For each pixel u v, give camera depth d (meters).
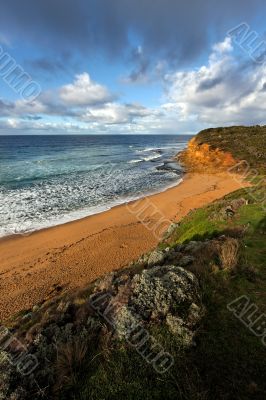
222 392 2.90
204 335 3.68
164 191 28.00
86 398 2.96
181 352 3.41
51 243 15.14
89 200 24.05
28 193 25.81
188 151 56.00
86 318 4.33
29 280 11.35
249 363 3.25
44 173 37.06
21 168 41.09
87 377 3.21
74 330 4.04
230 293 4.61
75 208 21.61
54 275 11.68
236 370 3.16
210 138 55.28
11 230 16.92
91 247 14.38
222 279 5.00
